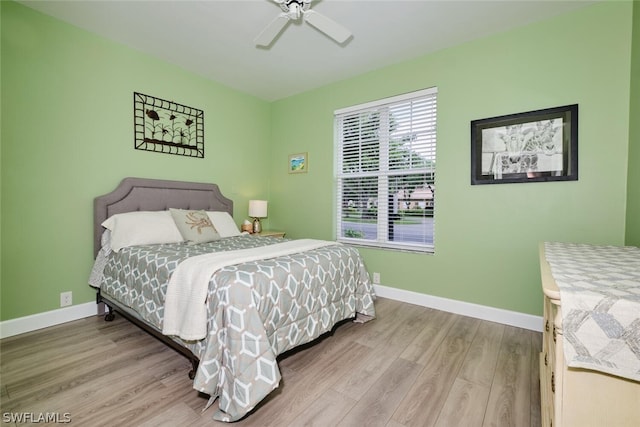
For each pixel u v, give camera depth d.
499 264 2.53
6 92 2.11
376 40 2.61
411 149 3.03
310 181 3.82
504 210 2.49
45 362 1.82
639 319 0.69
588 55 2.14
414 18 2.29
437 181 2.81
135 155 2.84
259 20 2.36
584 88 2.15
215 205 3.48
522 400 1.50
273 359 1.46
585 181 2.16
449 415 1.40
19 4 2.15
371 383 1.65
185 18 2.33
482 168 2.57
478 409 1.44
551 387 1.01
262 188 4.18
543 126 2.30
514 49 2.41
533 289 2.38
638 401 0.74
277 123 4.18
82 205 2.51
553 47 2.26
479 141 2.58
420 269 2.95
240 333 1.41
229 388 1.37
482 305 2.60
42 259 2.30
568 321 0.76
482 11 2.21
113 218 2.49
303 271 1.89
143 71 2.88
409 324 2.47
